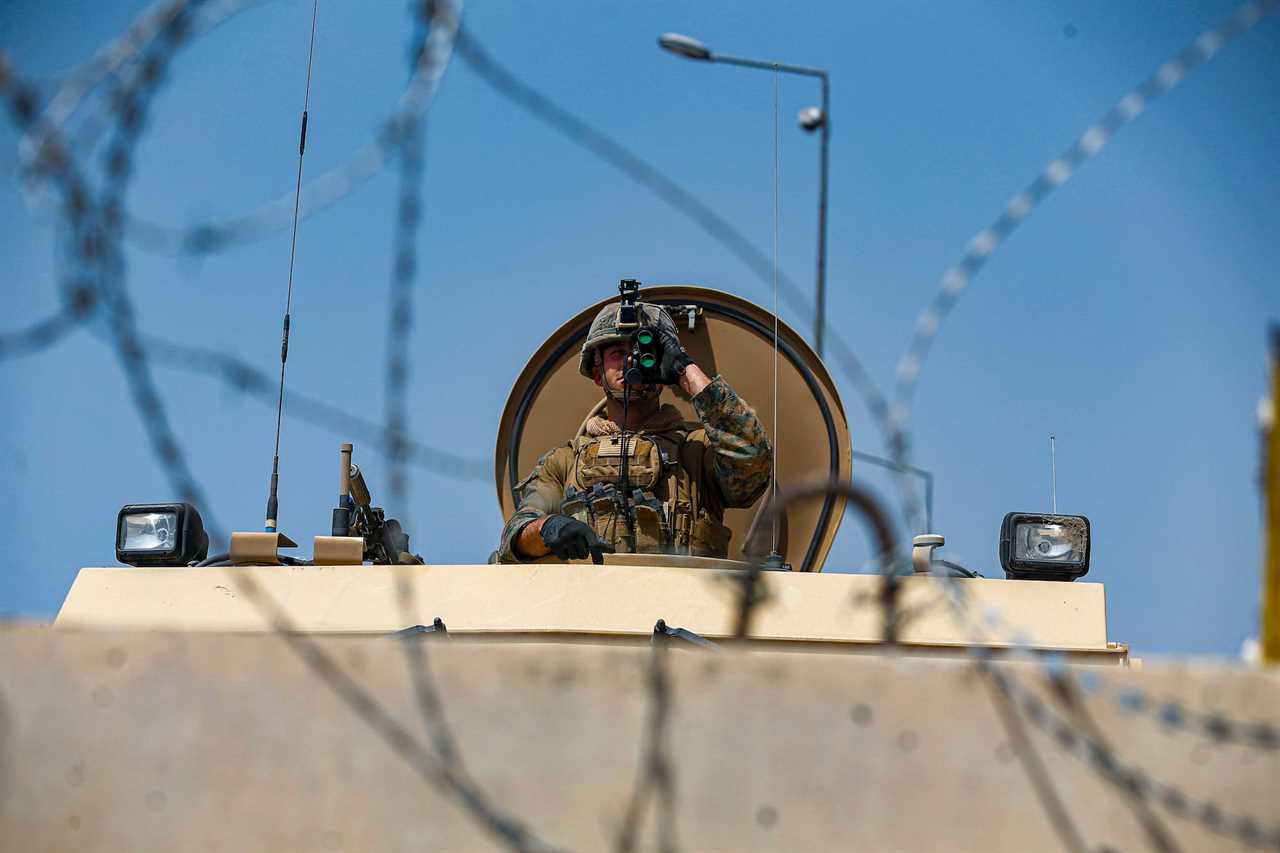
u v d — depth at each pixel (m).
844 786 3.73
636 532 9.32
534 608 7.61
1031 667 3.80
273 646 3.88
